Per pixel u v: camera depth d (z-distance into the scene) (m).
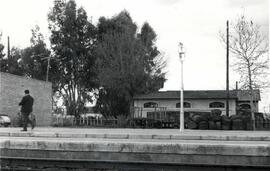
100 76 53.91
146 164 11.02
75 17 62.28
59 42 62.78
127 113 54.97
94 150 11.23
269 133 24.61
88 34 62.81
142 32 60.62
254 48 39.94
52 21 63.38
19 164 11.86
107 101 58.94
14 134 20.83
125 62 53.47
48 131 23.56
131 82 53.44
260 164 10.33
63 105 63.56
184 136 20.70
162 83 59.91
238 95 53.12
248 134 22.64
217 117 33.84
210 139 20.48
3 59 65.56
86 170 11.39
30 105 22.16
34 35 64.44
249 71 39.66
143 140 17.55
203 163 10.63
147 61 56.84
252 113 38.25
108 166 11.25
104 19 62.03
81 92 63.78
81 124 49.03
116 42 54.62
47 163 11.65
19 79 41.41
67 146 11.42
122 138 20.09
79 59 62.66
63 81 63.28
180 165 10.82
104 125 46.00
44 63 63.09
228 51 41.47
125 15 61.28
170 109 53.94
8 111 39.62
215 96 52.72
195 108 53.34
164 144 10.88
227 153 10.50
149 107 54.38
